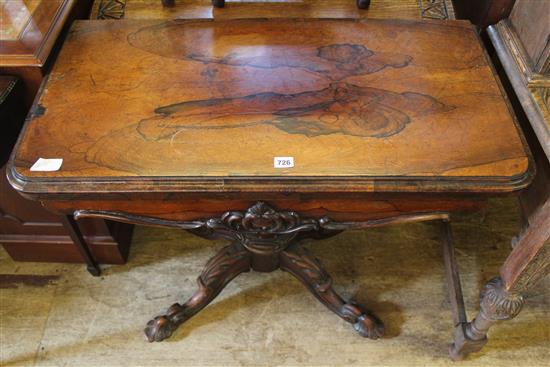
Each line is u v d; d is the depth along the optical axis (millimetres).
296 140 779
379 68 901
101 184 726
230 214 830
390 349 1165
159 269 1314
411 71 895
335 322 1214
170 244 1364
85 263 1324
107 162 747
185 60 914
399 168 741
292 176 731
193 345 1174
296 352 1164
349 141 777
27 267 1318
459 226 1388
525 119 971
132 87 861
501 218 1403
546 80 823
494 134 788
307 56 924
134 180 728
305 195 748
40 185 724
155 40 952
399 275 1300
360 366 1143
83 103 831
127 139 778
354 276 1300
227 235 1020
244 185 729
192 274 1308
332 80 879
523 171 738
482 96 850
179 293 1270
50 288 1274
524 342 1169
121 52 926
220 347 1172
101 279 1292
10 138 907
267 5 1079
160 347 1169
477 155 758
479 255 1335
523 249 810
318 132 791
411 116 815
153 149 764
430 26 987
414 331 1192
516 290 885
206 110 825
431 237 1371
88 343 1177
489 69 898
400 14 1078
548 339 1174
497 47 936
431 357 1152
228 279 1164
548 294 1246
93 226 1188
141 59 914
